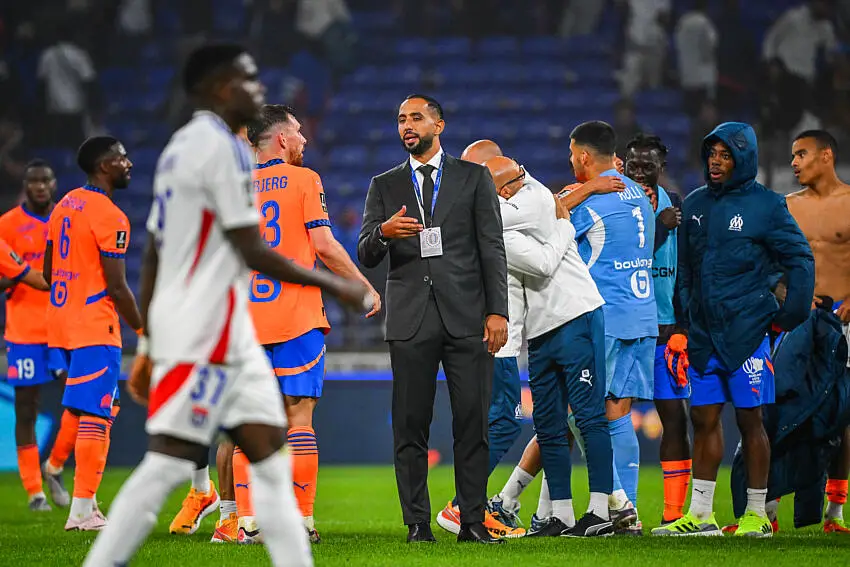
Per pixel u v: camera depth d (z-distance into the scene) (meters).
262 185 21.95
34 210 33.97
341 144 75.44
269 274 13.41
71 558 19.14
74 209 26.09
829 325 24.75
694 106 76.00
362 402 49.34
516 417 24.33
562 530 22.53
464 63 80.75
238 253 13.30
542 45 81.38
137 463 48.47
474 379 20.62
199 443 13.10
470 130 75.69
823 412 24.70
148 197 72.56
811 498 24.83
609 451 22.38
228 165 13.10
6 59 77.75
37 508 32.19
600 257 23.78
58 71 74.81
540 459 24.53
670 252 25.14
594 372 22.41
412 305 20.69
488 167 22.56
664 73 78.19
